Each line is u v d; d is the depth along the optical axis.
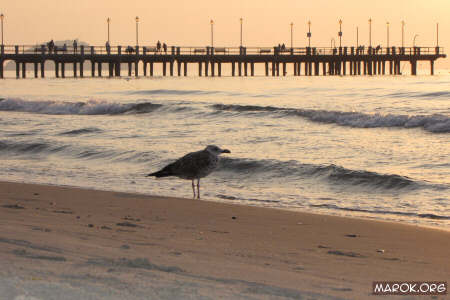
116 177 17.80
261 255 8.23
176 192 15.47
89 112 42.19
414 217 12.61
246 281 6.47
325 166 18.08
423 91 49.84
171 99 51.19
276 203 14.17
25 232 8.66
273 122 32.12
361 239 9.95
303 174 17.80
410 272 7.62
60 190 14.73
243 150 22.53
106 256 7.27
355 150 22.31
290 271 7.27
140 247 8.15
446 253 8.98
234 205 13.15
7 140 26.02
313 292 6.18
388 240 9.91
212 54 102.25
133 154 21.75
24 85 78.44
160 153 21.59
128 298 5.00
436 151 21.70
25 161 21.59
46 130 29.94
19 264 6.31
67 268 6.27
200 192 15.55
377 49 111.06
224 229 10.43
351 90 55.88
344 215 12.77
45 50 96.69
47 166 20.22
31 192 14.30
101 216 11.20
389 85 64.31
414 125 28.75
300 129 29.20
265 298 5.53
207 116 35.78
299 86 67.00
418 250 9.19
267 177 17.78
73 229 9.30
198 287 5.74
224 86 71.38
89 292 5.03
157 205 12.89
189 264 7.22
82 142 25.06
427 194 14.99
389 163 19.53
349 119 31.09
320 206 13.82
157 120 34.75
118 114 40.34
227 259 7.76
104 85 77.44
